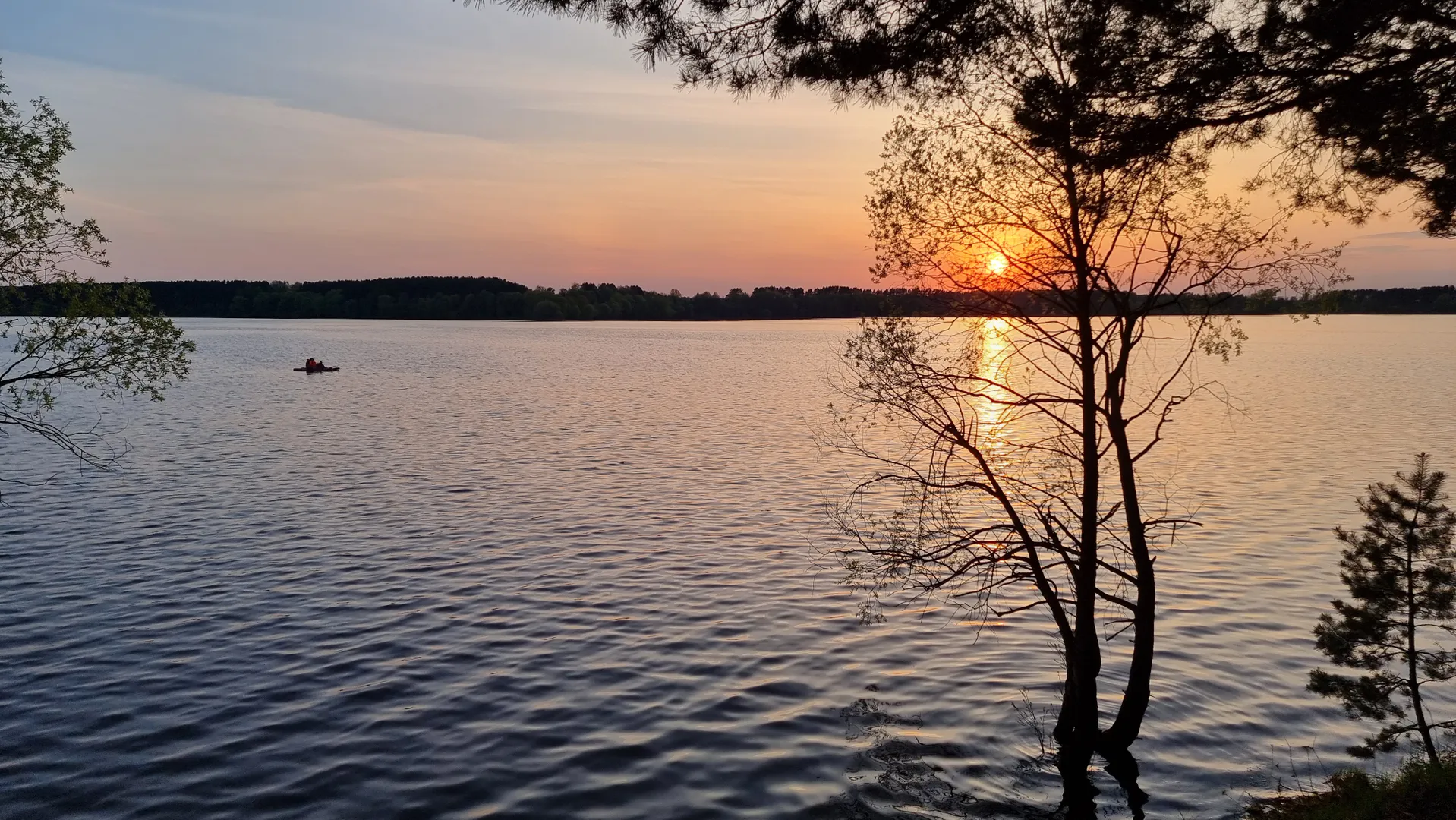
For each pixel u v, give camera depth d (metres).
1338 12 8.08
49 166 21.55
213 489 36.44
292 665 17.62
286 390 84.81
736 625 20.14
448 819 12.20
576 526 30.23
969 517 29.05
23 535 28.12
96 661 17.78
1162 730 14.86
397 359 132.75
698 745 14.40
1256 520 31.12
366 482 38.47
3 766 13.56
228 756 13.92
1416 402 72.25
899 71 9.64
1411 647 12.03
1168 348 112.75
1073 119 9.58
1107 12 9.38
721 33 9.11
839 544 27.69
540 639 19.22
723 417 65.06
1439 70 8.33
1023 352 13.52
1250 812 12.23
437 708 15.69
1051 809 12.48
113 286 22.53
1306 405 70.38
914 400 13.51
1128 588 22.97
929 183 12.26
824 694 16.42
